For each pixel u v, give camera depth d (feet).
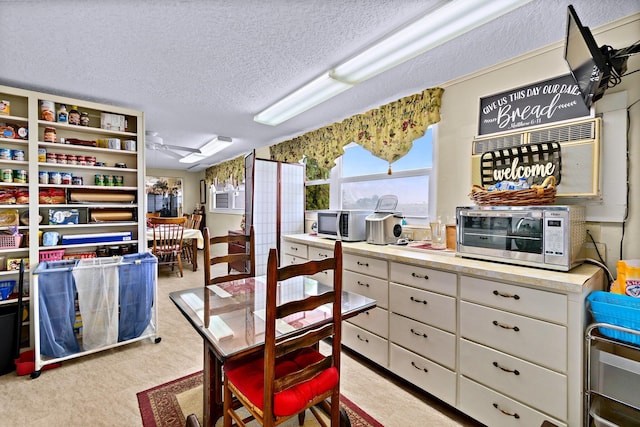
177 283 14.42
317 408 5.67
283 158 14.08
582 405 4.19
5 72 7.09
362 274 7.42
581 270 4.90
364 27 5.42
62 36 5.60
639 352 4.85
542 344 4.51
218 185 22.54
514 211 5.30
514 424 4.78
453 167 7.73
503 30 5.53
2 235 7.39
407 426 5.26
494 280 5.01
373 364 7.30
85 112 8.95
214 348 3.75
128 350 7.85
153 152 16.55
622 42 5.28
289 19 5.18
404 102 8.62
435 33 5.47
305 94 8.33
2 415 5.38
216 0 4.66
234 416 4.34
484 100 7.02
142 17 5.06
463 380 5.42
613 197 5.33
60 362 7.16
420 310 6.11
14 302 7.49
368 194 10.64
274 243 11.86
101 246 9.19
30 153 7.66
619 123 5.27
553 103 6.01
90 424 5.19
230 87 8.07
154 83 7.80
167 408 5.63
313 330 4.36
